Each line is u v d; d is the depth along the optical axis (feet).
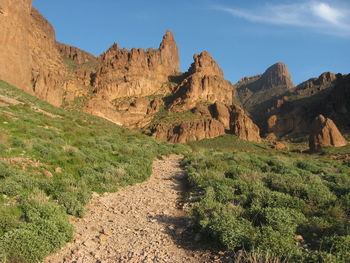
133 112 406.82
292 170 56.90
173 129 350.43
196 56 512.63
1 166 36.76
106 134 98.73
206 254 24.29
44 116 95.76
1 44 165.27
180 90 451.53
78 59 556.10
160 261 23.18
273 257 21.15
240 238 24.30
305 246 23.82
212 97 435.53
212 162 60.90
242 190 40.01
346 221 28.27
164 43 575.79
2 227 24.93
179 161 78.74
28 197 31.19
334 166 87.86
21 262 21.17
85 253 24.34
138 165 58.80
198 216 31.35
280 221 26.91
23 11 192.95
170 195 43.88
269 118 567.59
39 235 24.25
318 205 33.86
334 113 476.54
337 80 517.96
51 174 41.09
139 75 463.01
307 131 498.69
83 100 361.30
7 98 110.63
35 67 233.96
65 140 65.00
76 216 32.50
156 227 30.68
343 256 20.62
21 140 50.08
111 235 28.32
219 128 361.10
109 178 45.57
